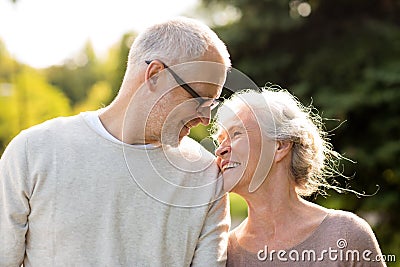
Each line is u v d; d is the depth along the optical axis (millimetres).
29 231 2205
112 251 2150
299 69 9195
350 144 8500
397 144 8219
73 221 2150
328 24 9320
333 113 8414
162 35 2201
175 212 2221
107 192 2172
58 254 2164
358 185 8406
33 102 12047
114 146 2205
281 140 2398
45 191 2160
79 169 2176
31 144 2193
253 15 9406
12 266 2211
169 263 2223
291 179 2471
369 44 8961
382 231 7922
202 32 2219
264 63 9375
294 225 2451
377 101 8281
